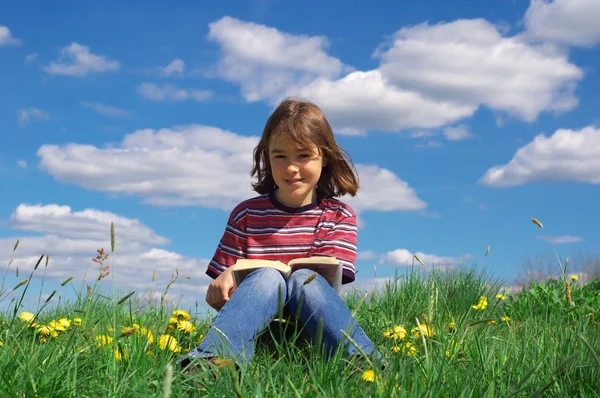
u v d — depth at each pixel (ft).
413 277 14.84
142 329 8.66
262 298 8.36
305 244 10.13
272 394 6.05
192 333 9.70
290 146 9.71
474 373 6.68
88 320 9.32
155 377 6.75
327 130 10.05
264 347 8.52
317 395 5.78
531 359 7.45
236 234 10.39
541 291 15.46
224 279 9.07
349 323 8.43
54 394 5.87
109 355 7.09
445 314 12.23
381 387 5.88
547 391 6.77
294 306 8.63
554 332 9.00
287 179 9.86
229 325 8.00
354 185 10.65
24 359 6.50
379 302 14.08
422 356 7.32
